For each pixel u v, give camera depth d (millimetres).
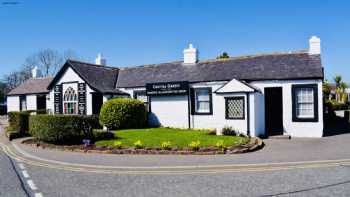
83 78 23828
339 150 13039
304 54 20234
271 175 8891
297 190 7355
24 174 9695
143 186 8070
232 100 18797
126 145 14344
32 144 16500
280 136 17844
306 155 12062
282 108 19109
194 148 13227
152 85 23141
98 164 11195
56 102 25641
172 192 7469
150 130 19812
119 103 20922
